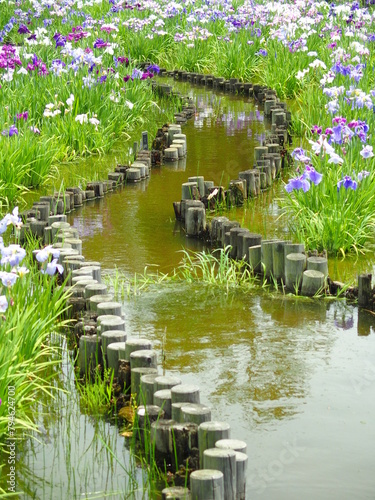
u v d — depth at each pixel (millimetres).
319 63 13336
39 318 6332
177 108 16719
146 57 22078
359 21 18750
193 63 21188
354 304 7398
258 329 6762
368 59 16344
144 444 5004
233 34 21234
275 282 7797
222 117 16250
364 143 9820
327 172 9148
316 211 8977
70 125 13078
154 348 6355
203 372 5930
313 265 7648
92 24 20953
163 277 7996
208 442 4543
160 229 9680
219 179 11672
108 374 5840
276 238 8969
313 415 5316
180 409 4898
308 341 6516
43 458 4902
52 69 14578
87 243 9109
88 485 4602
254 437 5027
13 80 14242
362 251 8664
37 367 6074
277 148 12234
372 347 6418
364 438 5039
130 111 15281
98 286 6945
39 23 23312
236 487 4312
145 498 4465
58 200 10102
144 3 24125
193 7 25422
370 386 5727
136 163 12125
